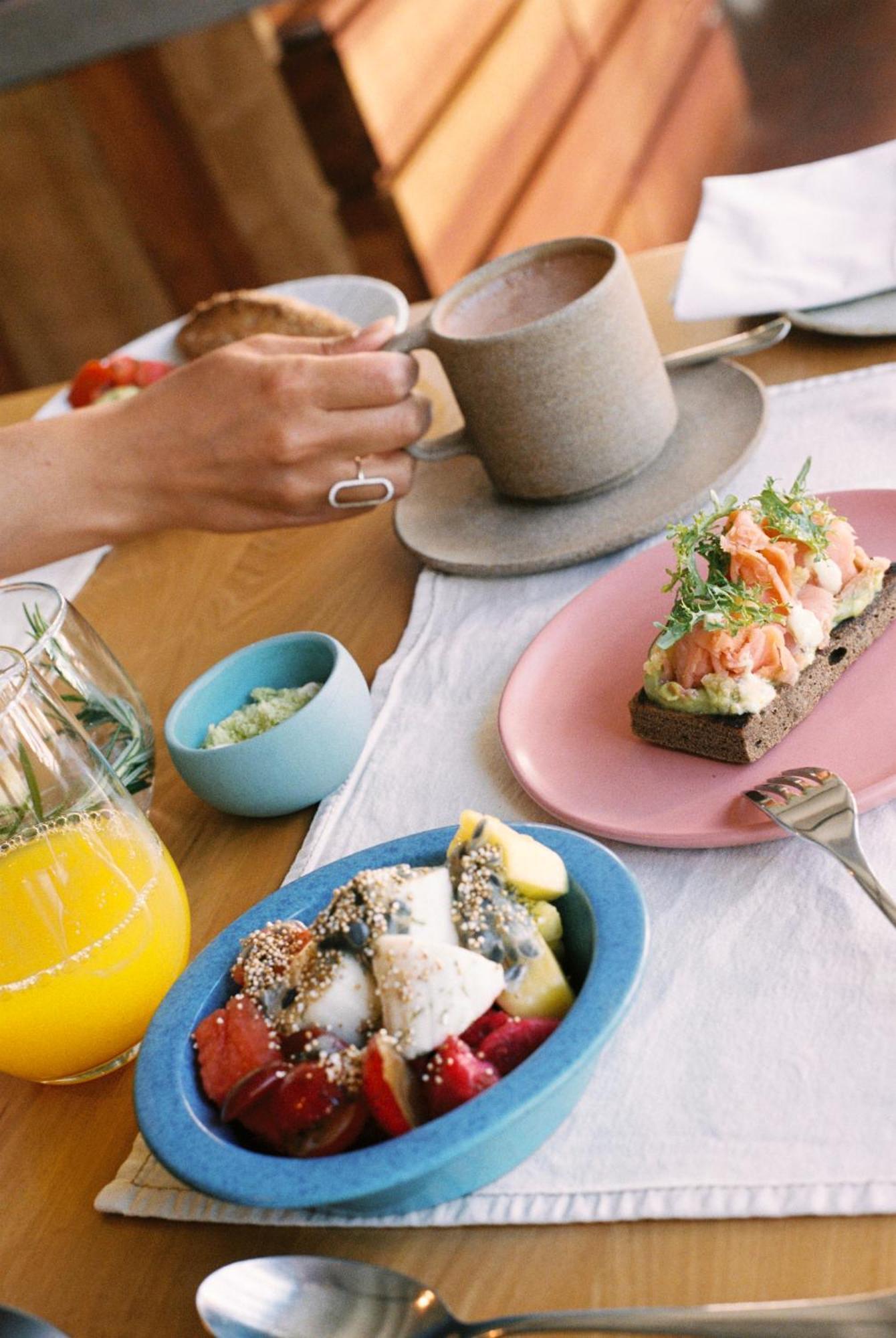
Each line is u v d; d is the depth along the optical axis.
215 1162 0.51
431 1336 0.47
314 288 1.50
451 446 1.00
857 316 1.06
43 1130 0.66
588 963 0.59
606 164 3.39
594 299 0.92
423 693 0.88
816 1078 0.54
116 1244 0.58
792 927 0.61
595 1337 0.46
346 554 1.11
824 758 0.69
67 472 1.00
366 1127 0.54
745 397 1.02
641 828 0.68
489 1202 0.54
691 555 0.74
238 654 0.86
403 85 3.04
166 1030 0.59
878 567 0.76
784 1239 0.49
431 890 0.58
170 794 0.90
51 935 0.63
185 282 3.19
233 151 2.98
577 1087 0.53
